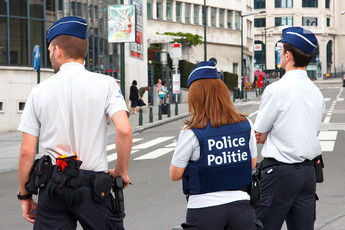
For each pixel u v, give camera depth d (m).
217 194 3.58
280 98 4.39
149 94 41.78
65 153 3.55
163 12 57.47
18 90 25.72
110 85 3.61
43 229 3.52
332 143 15.32
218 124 3.62
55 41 3.65
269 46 108.12
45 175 3.50
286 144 4.38
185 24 60.22
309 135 4.39
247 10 74.44
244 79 67.19
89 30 32.56
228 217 3.58
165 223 7.34
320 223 6.92
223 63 67.06
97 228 3.51
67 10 29.39
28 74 26.23
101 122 3.57
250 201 3.69
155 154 15.26
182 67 50.44
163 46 55.41
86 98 3.55
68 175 3.42
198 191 3.59
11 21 25.75
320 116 4.50
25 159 3.57
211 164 3.57
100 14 34.41
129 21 24.62
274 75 78.94
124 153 3.50
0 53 25.27
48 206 3.49
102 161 3.58
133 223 7.42
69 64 3.63
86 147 3.54
